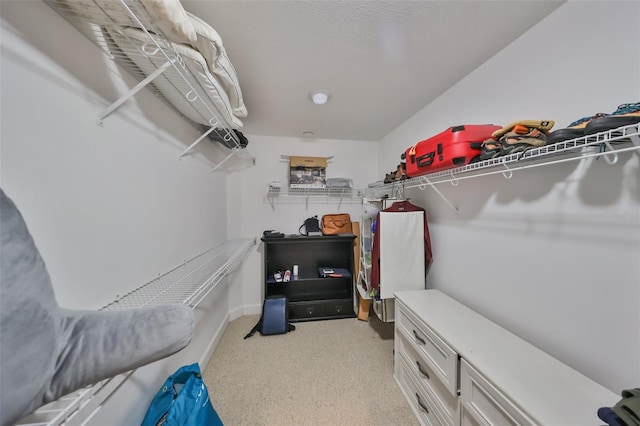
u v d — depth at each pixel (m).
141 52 0.75
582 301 0.87
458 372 1.00
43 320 0.37
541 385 0.79
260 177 2.66
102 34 0.78
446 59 1.29
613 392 0.78
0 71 0.51
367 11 0.96
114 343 0.44
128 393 0.89
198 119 1.45
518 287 1.12
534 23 1.04
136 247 0.97
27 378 0.34
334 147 2.83
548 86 1.00
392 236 1.74
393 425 1.26
